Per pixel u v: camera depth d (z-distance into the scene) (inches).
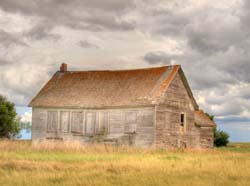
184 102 1959.9
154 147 1774.1
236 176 812.6
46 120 2060.8
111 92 1979.6
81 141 1964.8
